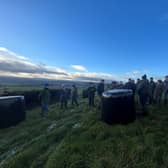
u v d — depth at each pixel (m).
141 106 6.16
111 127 4.61
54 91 13.48
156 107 6.66
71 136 4.61
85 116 6.57
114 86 8.76
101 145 3.86
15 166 3.93
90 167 3.27
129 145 3.71
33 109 10.71
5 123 7.14
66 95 9.52
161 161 3.22
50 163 3.58
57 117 7.62
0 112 7.08
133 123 4.76
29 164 3.93
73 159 3.52
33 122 7.47
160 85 7.43
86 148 3.84
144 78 6.27
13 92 10.81
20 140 5.54
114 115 4.79
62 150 3.89
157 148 3.49
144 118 5.17
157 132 4.18
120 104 4.79
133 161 3.26
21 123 7.57
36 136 5.63
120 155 3.45
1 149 5.07
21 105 7.86
